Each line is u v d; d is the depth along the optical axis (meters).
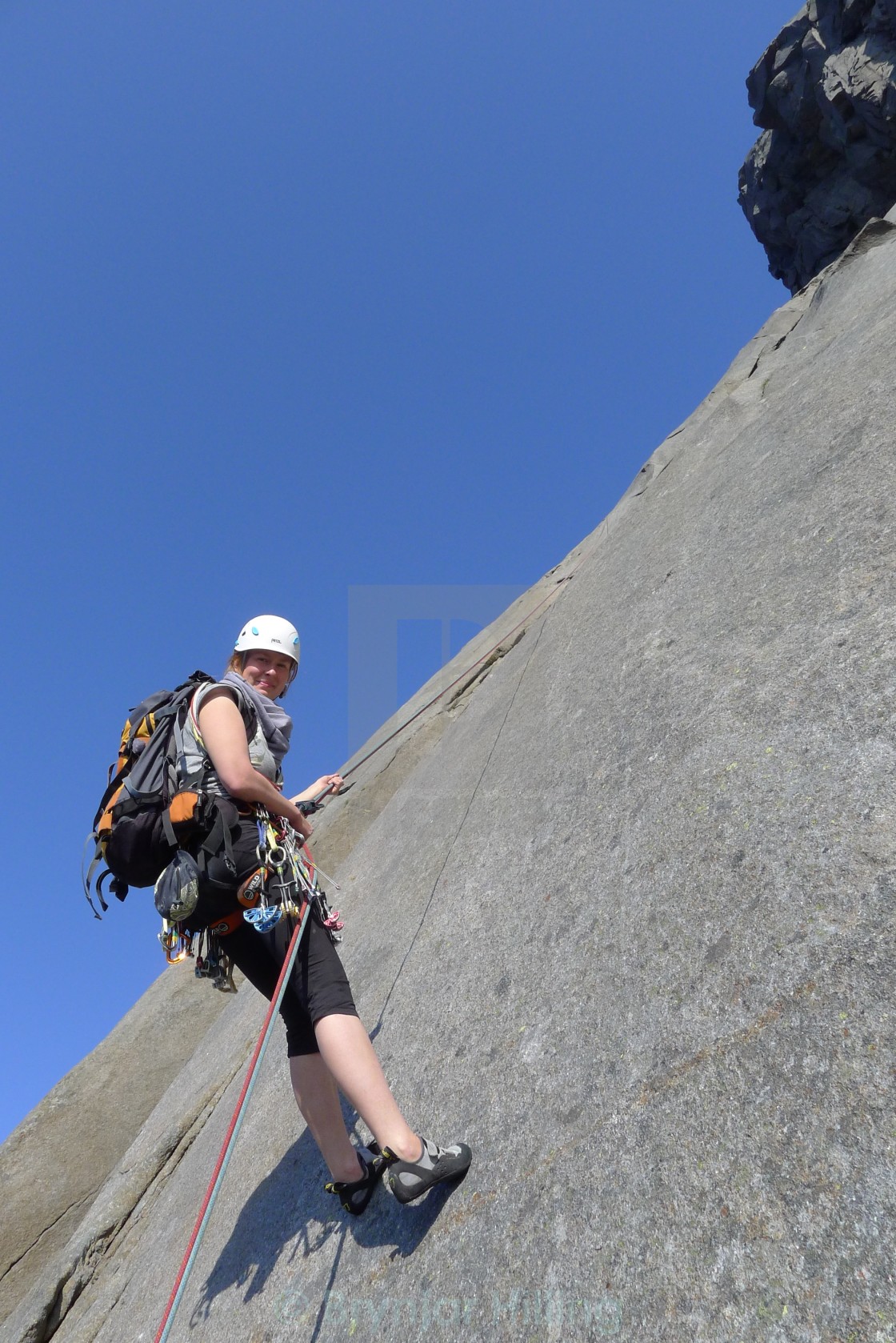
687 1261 1.30
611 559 4.79
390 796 6.38
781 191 24.05
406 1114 2.22
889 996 1.35
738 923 1.72
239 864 2.04
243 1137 3.09
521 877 2.71
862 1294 1.09
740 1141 1.38
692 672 2.67
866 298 4.52
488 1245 1.65
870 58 19.50
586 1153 1.61
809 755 1.93
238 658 2.45
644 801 2.35
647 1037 1.69
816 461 3.12
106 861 2.18
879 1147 1.20
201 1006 6.14
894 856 1.54
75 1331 3.28
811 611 2.38
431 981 2.70
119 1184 4.17
